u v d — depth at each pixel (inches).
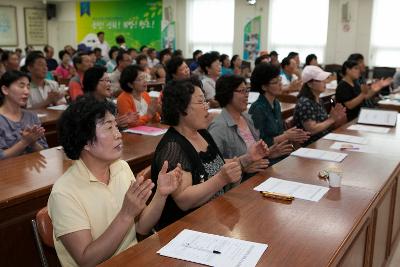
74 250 50.7
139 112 139.7
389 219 94.3
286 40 392.8
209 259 46.5
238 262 45.8
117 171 58.8
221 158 77.7
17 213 72.9
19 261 74.4
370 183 75.8
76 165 54.8
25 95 109.3
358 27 357.7
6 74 107.5
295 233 53.7
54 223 51.8
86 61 184.5
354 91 171.9
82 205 53.0
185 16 438.0
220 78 98.7
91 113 52.2
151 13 464.4
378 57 357.4
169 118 71.2
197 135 74.3
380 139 114.0
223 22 423.2
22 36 501.7
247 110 112.3
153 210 59.8
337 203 64.9
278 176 79.0
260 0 392.8
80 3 509.4
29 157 94.1
